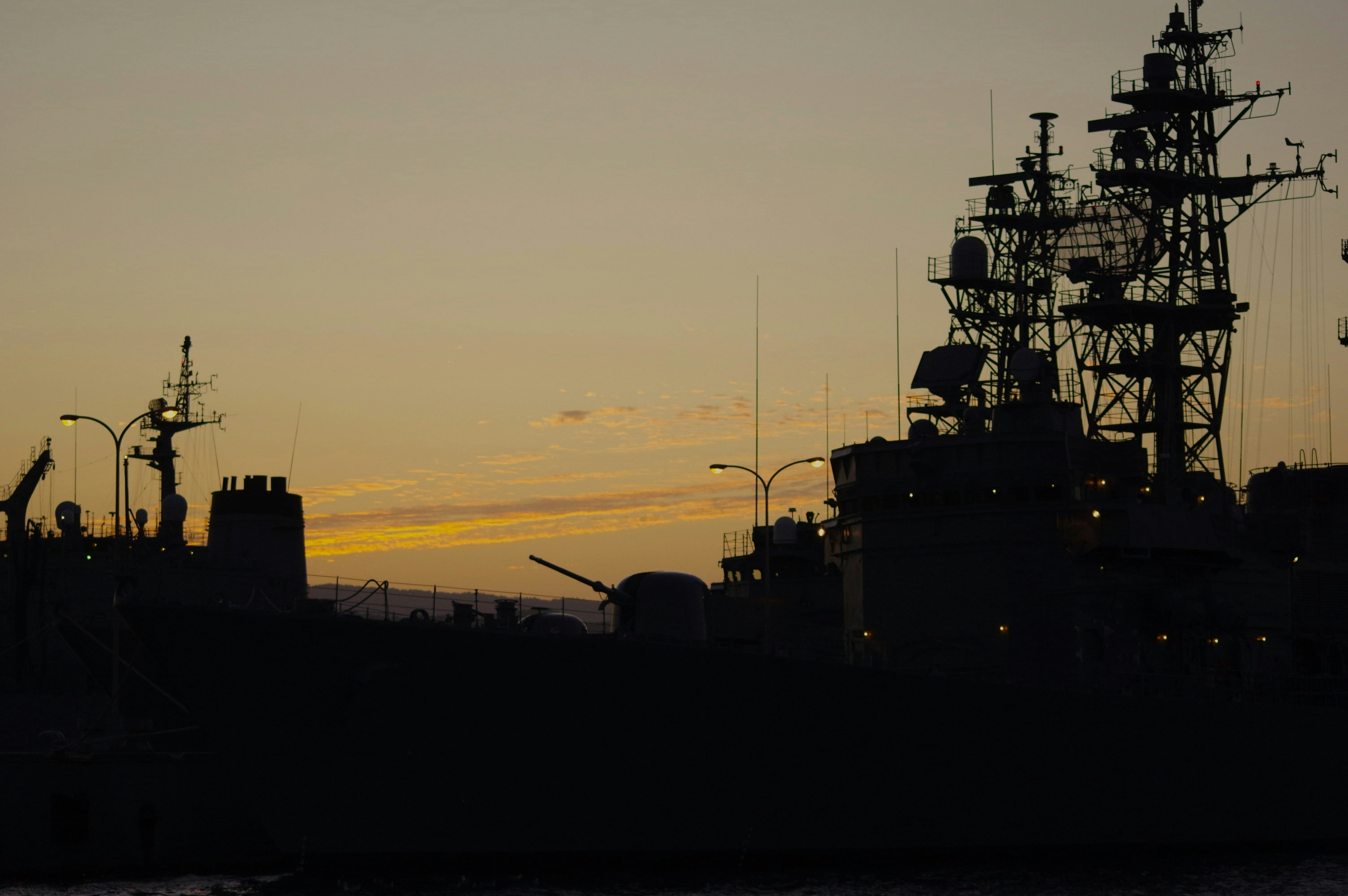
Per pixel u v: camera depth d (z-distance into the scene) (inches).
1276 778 3472.0
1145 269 3991.1
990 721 3088.1
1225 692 3474.4
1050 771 3159.5
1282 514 4072.3
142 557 4483.3
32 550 4736.7
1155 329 4030.5
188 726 3484.3
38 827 3134.8
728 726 2881.4
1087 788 3206.2
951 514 3447.3
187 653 2682.1
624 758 2837.1
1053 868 3117.6
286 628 2669.8
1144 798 3275.1
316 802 2753.4
